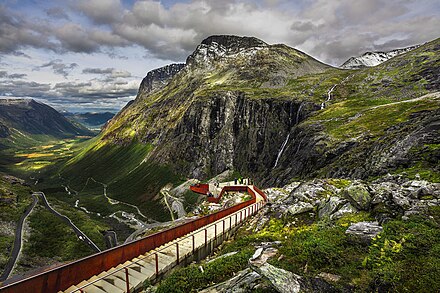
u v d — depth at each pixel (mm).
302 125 114188
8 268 95250
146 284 13148
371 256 10016
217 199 43812
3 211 138000
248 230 23312
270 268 9422
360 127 87188
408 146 39281
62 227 130625
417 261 8922
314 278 9203
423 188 15562
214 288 10055
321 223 17125
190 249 16984
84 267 12336
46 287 10734
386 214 14266
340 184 26203
